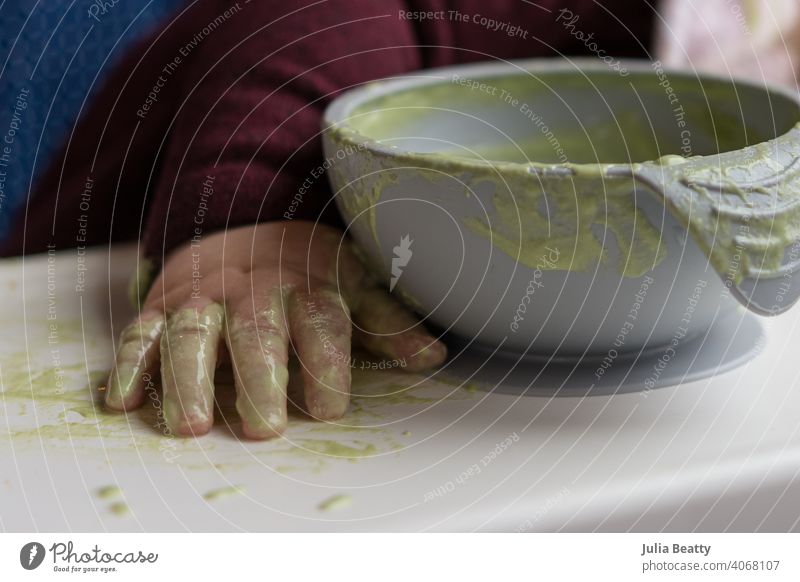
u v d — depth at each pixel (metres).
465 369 0.60
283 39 0.75
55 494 0.48
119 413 0.56
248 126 0.69
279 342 0.57
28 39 1.04
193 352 0.56
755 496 0.49
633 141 0.74
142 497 0.48
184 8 0.97
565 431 0.53
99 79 1.08
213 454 0.52
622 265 0.51
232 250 0.64
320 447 0.52
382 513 0.46
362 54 0.78
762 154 0.50
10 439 0.53
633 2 1.00
